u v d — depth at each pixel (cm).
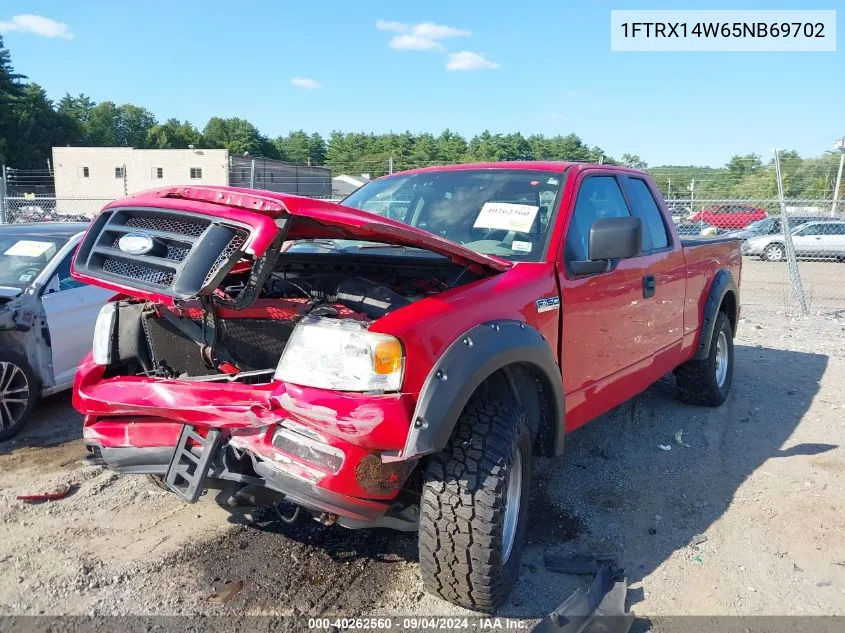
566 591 308
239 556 331
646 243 447
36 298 528
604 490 415
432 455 271
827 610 298
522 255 346
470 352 264
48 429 522
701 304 532
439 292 306
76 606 289
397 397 243
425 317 261
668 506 395
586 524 371
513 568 295
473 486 262
